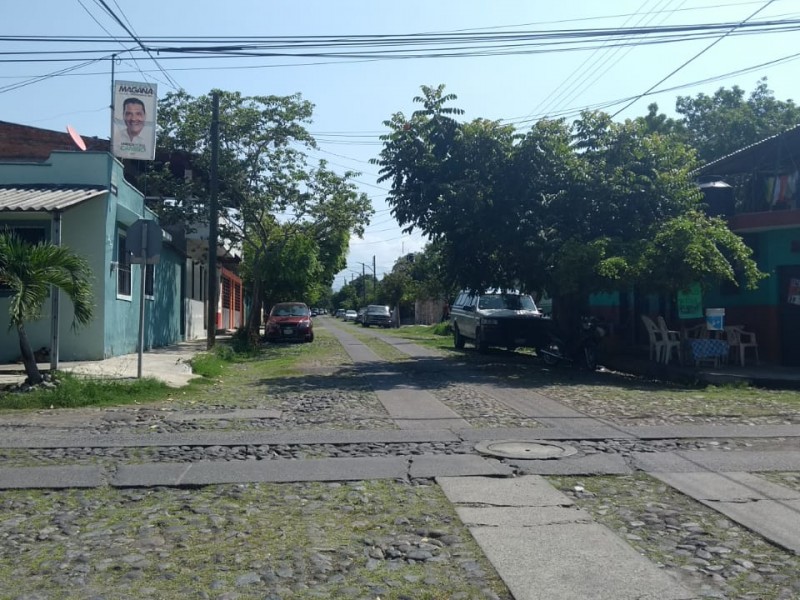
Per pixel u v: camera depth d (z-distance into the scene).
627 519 5.98
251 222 28.73
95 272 16.66
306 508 6.36
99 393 12.45
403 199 18.41
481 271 19.55
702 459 7.92
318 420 10.48
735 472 7.38
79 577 4.90
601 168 17.95
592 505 6.37
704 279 15.93
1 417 10.88
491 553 5.21
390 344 28.78
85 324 12.99
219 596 4.59
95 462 7.97
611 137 18.44
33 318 12.22
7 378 13.79
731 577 4.81
